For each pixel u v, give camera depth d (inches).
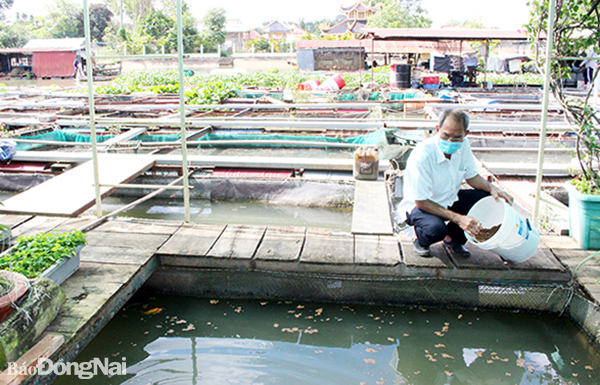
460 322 150.9
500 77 992.9
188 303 162.7
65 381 122.6
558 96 171.8
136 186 189.9
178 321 152.3
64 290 135.8
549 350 138.4
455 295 154.2
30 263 133.9
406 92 702.5
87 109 493.7
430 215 148.2
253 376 124.7
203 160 278.2
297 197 260.8
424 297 155.6
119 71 1363.2
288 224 239.6
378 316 154.2
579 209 162.1
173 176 276.7
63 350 115.3
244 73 1117.1
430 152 143.9
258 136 347.9
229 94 647.8
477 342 141.7
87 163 265.1
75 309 127.0
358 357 134.0
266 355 134.4
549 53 159.6
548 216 191.6
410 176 146.8
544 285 148.7
